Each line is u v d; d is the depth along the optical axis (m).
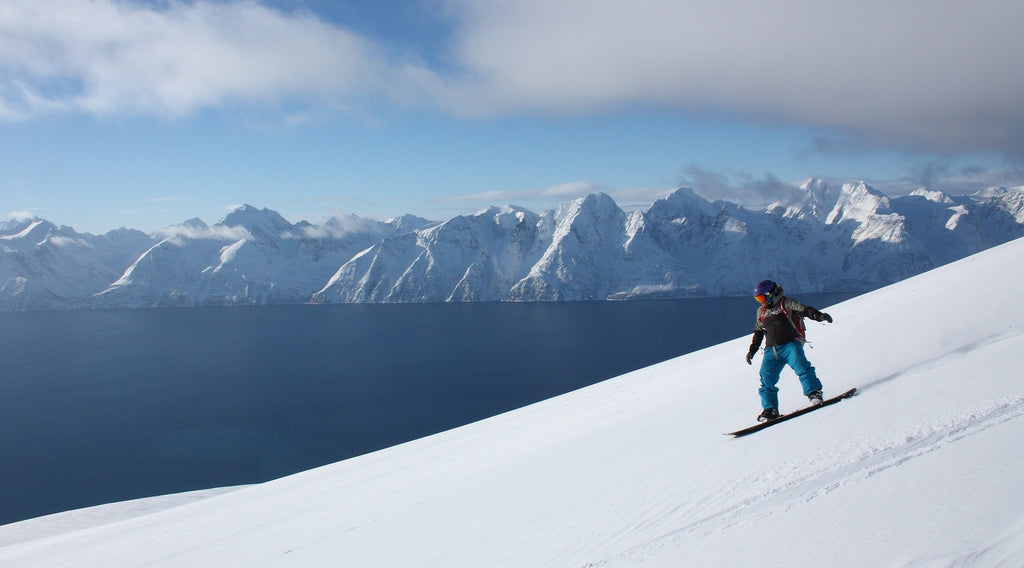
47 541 15.95
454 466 10.41
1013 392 4.96
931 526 2.97
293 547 7.38
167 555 9.05
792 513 3.78
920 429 4.65
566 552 4.47
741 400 8.22
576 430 10.20
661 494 5.11
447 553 5.31
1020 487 3.08
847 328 10.81
